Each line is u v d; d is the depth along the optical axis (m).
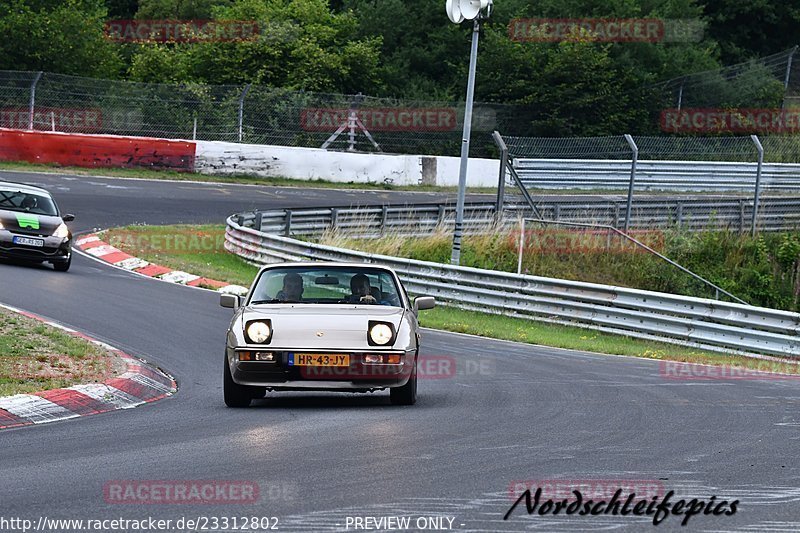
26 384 38.97
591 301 76.75
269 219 100.25
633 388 45.19
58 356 44.84
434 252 98.88
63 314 59.34
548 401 40.44
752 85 189.88
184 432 32.38
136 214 109.81
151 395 41.38
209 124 149.12
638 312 73.94
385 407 38.44
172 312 64.75
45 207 81.38
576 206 106.38
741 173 127.88
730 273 105.62
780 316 67.81
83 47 170.25
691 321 71.38
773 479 26.09
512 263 98.81
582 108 175.12
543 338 68.81
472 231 103.69
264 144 150.25
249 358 36.66
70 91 145.75
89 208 110.00
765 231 113.25
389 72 194.00
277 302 40.06
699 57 199.62
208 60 177.00
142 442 30.53
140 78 179.00
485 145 168.38
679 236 106.75
